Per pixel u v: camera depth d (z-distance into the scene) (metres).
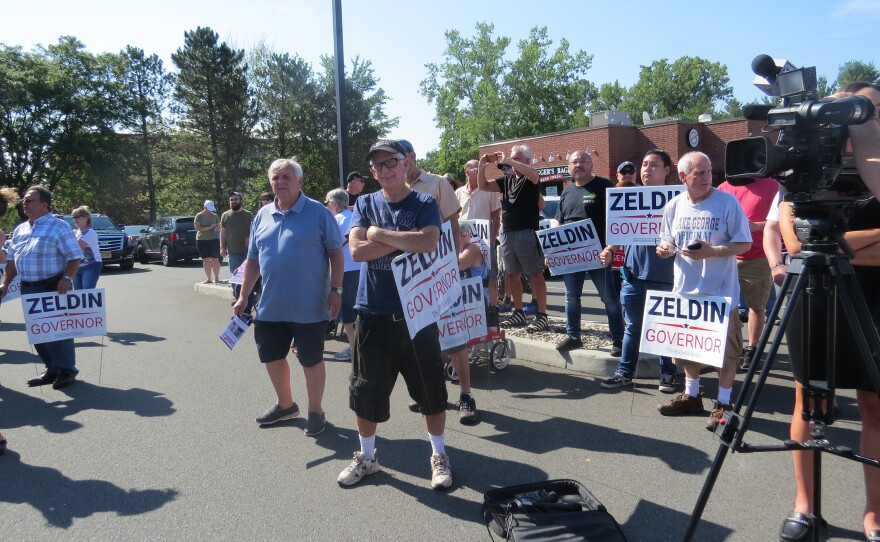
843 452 2.19
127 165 44.41
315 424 4.36
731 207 4.03
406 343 3.43
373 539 2.97
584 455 3.82
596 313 8.72
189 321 9.29
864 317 2.25
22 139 38.72
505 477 3.59
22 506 3.43
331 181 44.78
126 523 3.20
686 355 4.21
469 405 4.51
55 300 5.70
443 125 50.44
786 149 2.21
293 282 4.25
